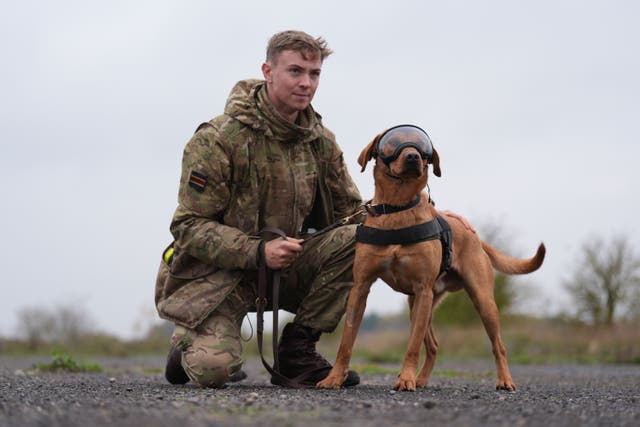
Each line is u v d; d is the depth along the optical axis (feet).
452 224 16.89
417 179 14.69
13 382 18.08
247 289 16.22
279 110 15.76
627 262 59.00
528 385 20.70
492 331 16.75
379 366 32.81
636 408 12.22
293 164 15.94
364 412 10.50
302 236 16.79
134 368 31.09
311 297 16.21
